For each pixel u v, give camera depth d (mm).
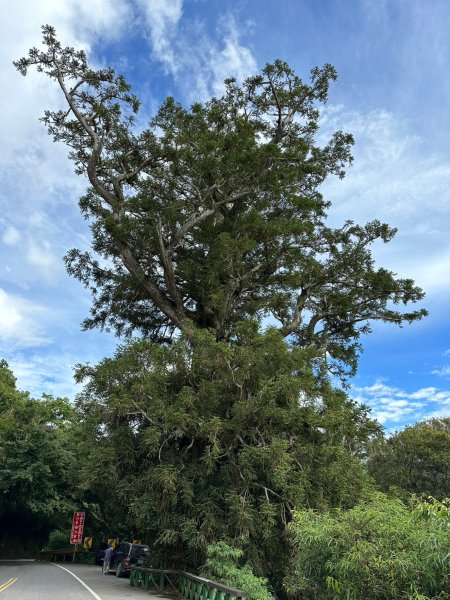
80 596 14391
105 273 26531
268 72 25812
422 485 38438
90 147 25266
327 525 8398
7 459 32125
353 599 7734
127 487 16531
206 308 21188
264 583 14523
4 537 45656
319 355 20641
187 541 16188
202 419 16328
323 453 16469
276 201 23688
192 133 23031
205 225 22828
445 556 6684
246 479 16266
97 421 17672
